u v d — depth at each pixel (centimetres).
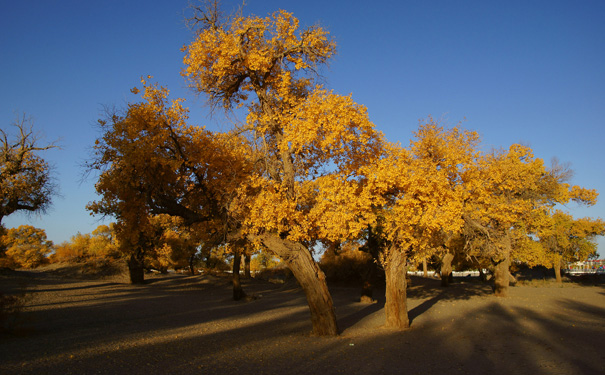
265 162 1274
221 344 1158
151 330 1436
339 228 1094
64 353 981
